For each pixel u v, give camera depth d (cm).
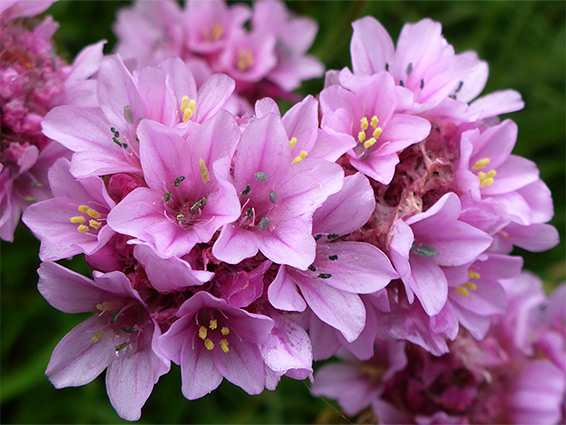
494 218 7
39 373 9
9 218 7
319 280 7
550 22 11
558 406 8
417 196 7
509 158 7
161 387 9
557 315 9
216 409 9
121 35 10
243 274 6
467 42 11
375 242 7
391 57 7
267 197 6
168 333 6
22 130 7
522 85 11
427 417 8
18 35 8
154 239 6
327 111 7
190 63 9
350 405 8
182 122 7
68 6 10
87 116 7
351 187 6
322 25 12
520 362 9
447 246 7
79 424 9
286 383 10
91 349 7
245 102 9
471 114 7
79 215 7
